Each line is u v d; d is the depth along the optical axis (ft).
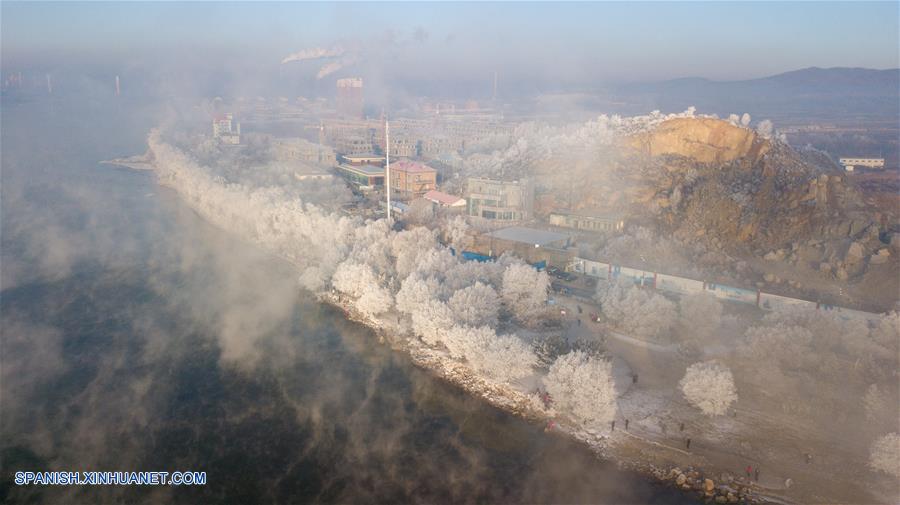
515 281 483.51
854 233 570.46
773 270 558.97
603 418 348.59
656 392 382.01
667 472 319.06
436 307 445.78
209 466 339.57
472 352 402.31
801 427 344.49
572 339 444.14
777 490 301.02
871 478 305.32
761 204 638.53
